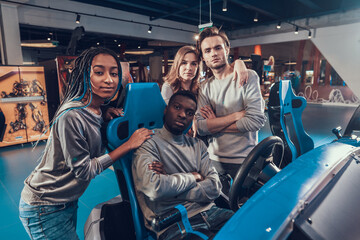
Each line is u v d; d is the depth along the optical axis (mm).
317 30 10641
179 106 1135
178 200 1111
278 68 12266
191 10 8719
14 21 6977
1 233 2078
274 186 787
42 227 1013
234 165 1572
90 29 8742
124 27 9562
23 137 5188
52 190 983
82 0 8086
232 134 1556
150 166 1061
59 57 5332
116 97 1191
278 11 9398
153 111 1222
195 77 1710
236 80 1492
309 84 11586
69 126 906
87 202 2576
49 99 6215
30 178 1032
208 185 1150
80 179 962
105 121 1123
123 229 1151
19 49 7105
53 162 962
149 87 1191
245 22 10875
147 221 1083
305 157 994
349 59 10109
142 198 1109
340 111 9016
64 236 1045
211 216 1169
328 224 684
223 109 1588
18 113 5109
